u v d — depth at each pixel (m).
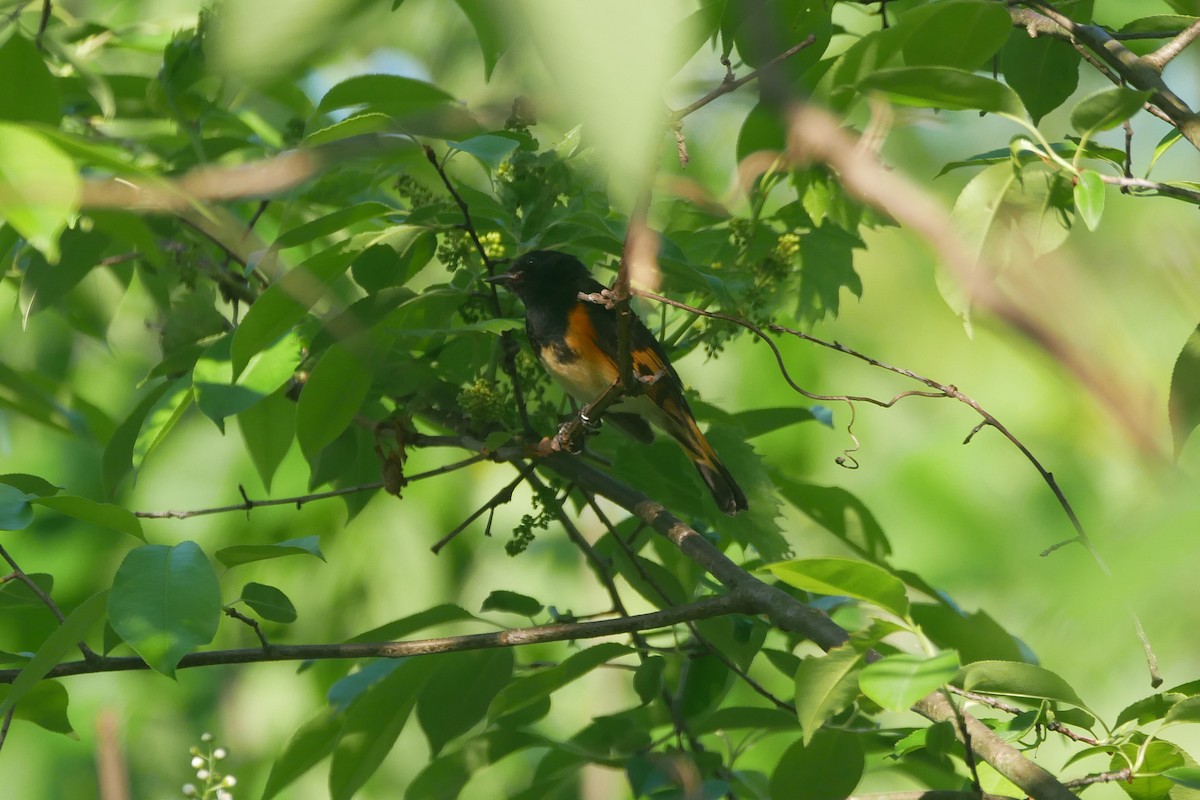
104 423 8.33
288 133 6.52
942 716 4.42
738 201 6.13
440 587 10.63
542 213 5.62
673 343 6.09
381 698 5.71
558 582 10.61
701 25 3.85
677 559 6.82
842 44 8.81
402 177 6.08
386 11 1.09
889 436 10.82
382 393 5.89
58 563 10.82
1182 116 4.86
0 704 4.64
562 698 10.49
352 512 6.78
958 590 9.87
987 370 7.91
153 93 6.50
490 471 10.87
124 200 2.18
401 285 5.62
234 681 10.91
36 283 6.31
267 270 5.20
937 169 5.11
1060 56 5.89
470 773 6.01
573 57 0.86
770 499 6.16
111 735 4.56
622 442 6.71
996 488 10.45
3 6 5.59
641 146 0.85
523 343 6.61
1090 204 4.22
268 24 0.94
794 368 10.84
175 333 6.51
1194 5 5.32
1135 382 1.44
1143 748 4.03
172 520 10.69
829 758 5.12
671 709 5.91
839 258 6.04
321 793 10.74
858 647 3.75
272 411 6.39
